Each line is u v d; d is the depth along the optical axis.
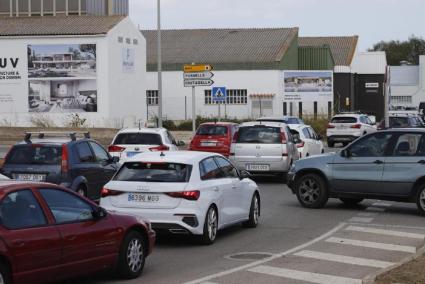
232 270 10.98
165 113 68.50
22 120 54.88
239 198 14.62
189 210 12.66
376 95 82.19
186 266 11.34
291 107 66.75
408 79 116.88
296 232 14.80
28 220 8.68
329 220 16.45
